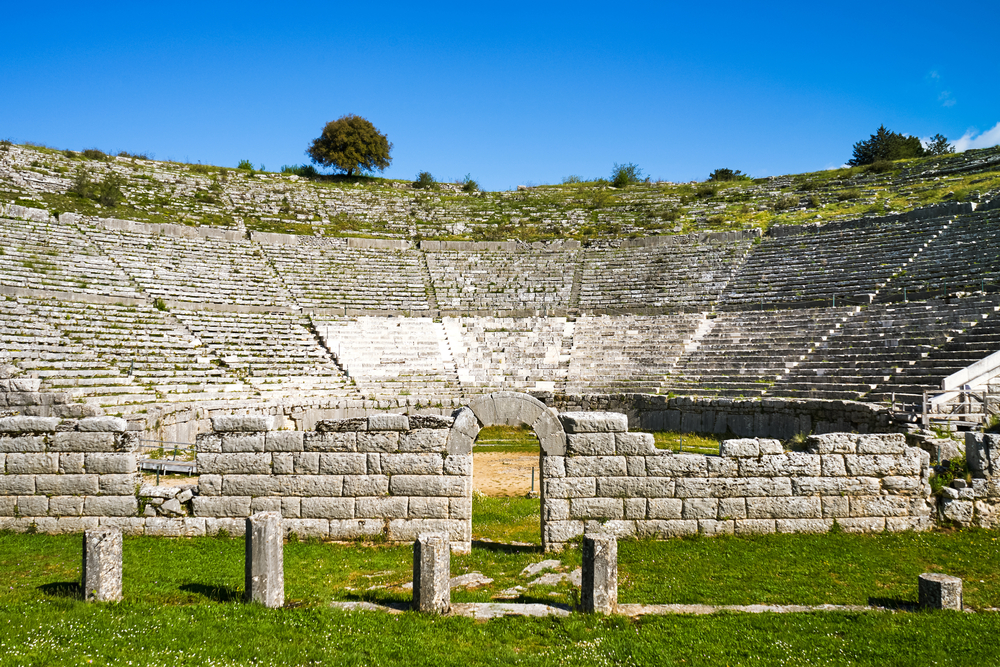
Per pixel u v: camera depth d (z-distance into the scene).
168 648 6.81
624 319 35.97
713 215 54.03
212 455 12.16
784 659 6.89
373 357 33.16
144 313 31.03
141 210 45.50
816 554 10.80
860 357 24.83
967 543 11.29
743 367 28.44
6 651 6.30
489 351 34.72
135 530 12.07
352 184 68.75
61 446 12.33
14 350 23.59
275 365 30.64
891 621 7.88
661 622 7.91
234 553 11.08
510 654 6.98
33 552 10.99
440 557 8.31
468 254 47.44
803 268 37.41
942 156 58.62
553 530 11.67
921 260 32.91
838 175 62.75
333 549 11.48
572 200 63.81
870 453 12.06
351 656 6.87
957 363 21.25
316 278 40.94
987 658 6.87
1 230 33.12
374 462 11.95
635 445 11.81
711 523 11.70
